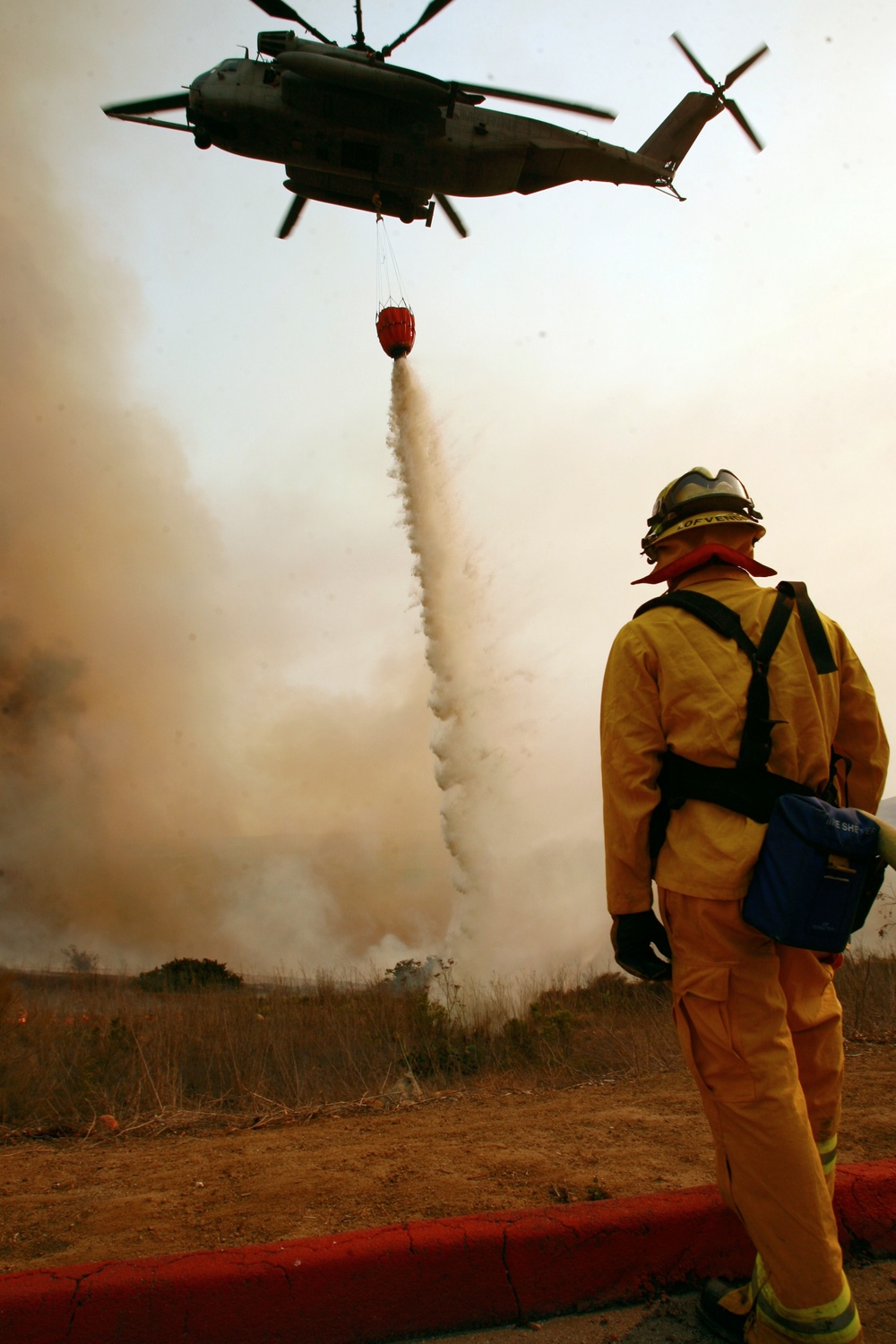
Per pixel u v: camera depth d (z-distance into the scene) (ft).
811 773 6.01
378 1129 11.94
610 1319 6.57
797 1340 5.39
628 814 5.94
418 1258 6.56
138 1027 18.94
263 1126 12.85
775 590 6.48
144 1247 7.60
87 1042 16.78
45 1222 8.39
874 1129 9.77
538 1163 9.35
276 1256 6.49
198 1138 12.20
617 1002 22.88
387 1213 8.05
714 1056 5.71
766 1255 5.49
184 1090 14.74
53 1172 10.37
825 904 5.34
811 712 6.05
